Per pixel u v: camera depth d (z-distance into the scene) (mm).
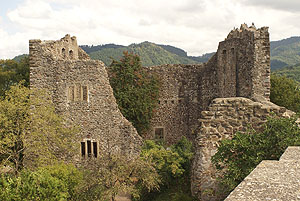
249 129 10328
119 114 19188
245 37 18141
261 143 9367
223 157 9828
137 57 24500
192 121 25234
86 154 18484
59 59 18438
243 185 4219
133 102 22844
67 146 17547
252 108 10945
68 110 18484
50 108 17422
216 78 22781
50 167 15102
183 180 14625
